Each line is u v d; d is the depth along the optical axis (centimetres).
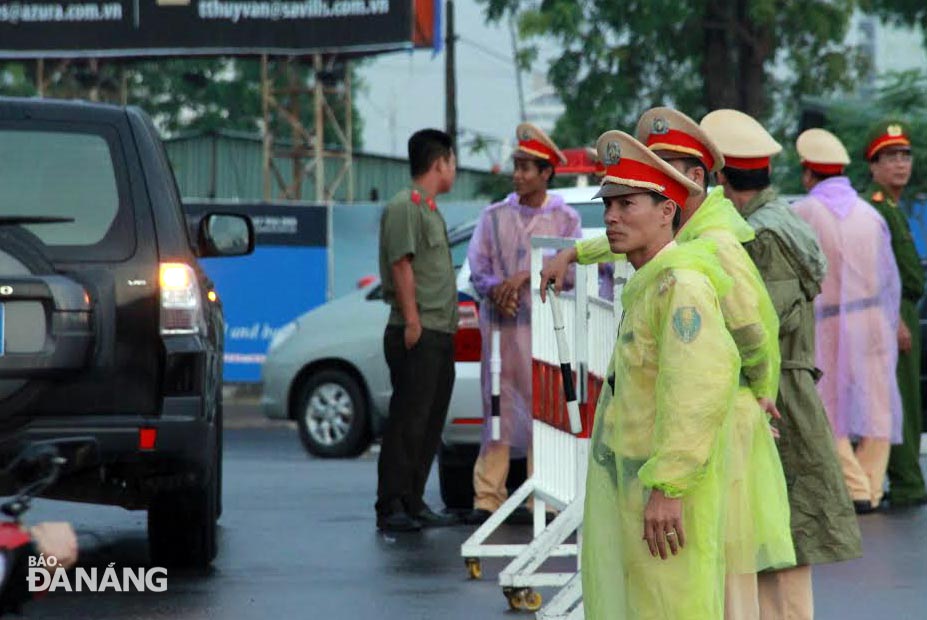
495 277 2350
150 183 1897
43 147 1894
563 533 1780
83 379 1830
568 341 1817
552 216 2356
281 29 8012
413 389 2369
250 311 6275
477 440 2609
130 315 1850
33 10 8175
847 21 7656
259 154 8944
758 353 1386
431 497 2925
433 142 2369
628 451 1185
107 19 8131
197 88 13038
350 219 6272
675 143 1404
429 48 8038
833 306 2519
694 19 7538
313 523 2488
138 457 1831
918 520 2478
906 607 1841
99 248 1864
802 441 1689
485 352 2384
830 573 2048
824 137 2548
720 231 1402
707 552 1177
